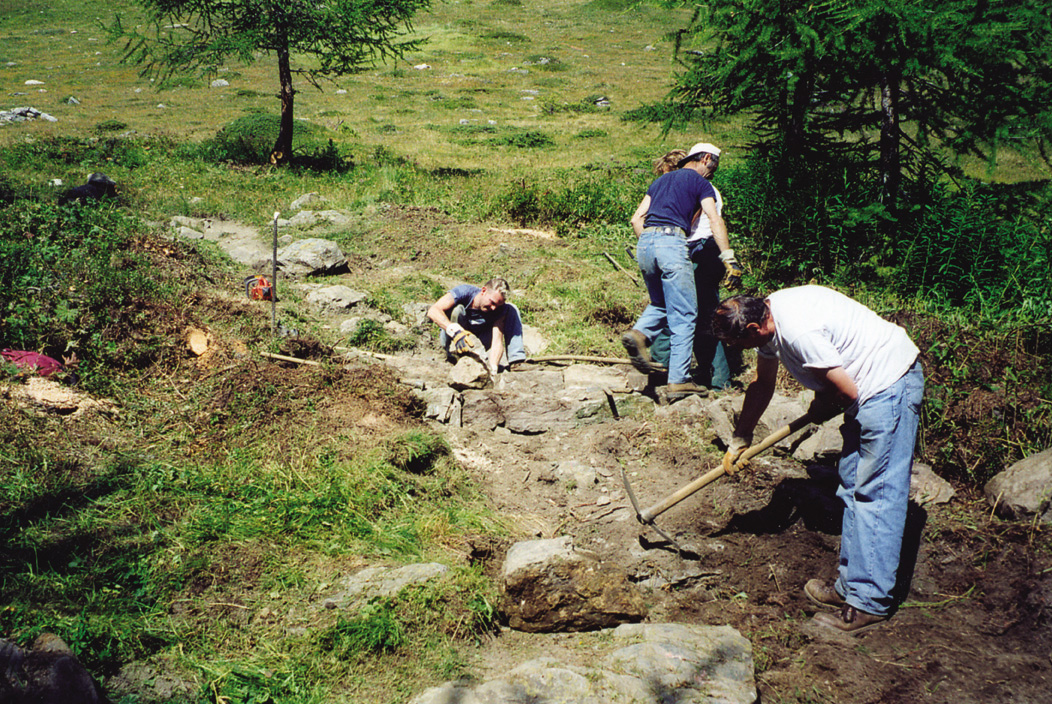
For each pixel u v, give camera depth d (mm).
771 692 2996
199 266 6977
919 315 5637
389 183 11719
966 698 2934
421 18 34188
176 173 11648
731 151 16250
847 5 6965
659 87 24109
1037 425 4219
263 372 4711
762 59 7660
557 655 3096
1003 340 5148
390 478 4047
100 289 5141
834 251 7531
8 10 33562
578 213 10172
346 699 2789
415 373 5430
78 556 3207
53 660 2518
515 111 21625
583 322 6902
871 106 8430
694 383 5383
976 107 7613
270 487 3846
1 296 4945
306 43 13461
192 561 3258
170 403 4480
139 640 2865
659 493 4293
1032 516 3613
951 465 4199
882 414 3174
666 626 3191
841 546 3445
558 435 4949
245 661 2859
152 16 13609
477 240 9234
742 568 3754
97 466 3789
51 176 10867
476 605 3211
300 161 13352
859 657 3139
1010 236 7219
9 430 3828
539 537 3936
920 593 3498
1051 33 7207
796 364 3271
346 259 8109
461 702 2736
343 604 3125
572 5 36531
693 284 5164
